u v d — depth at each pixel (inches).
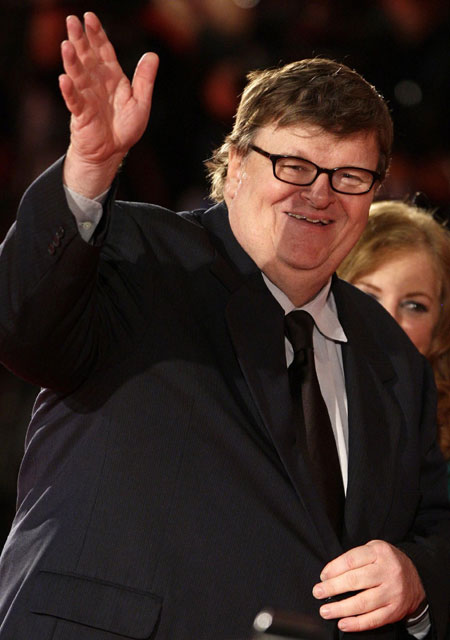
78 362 221.6
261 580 228.7
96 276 217.3
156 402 230.7
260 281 254.2
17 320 208.2
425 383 291.3
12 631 217.2
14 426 514.6
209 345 242.5
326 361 271.9
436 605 256.7
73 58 197.8
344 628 234.2
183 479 227.9
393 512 264.1
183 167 600.7
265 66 606.2
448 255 353.1
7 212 583.2
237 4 617.6
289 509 236.2
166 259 247.4
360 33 617.6
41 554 223.5
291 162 245.0
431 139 609.3
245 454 234.8
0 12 591.2
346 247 256.1
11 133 593.9
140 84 209.5
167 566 222.2
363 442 261.4
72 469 227.9
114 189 214.2
